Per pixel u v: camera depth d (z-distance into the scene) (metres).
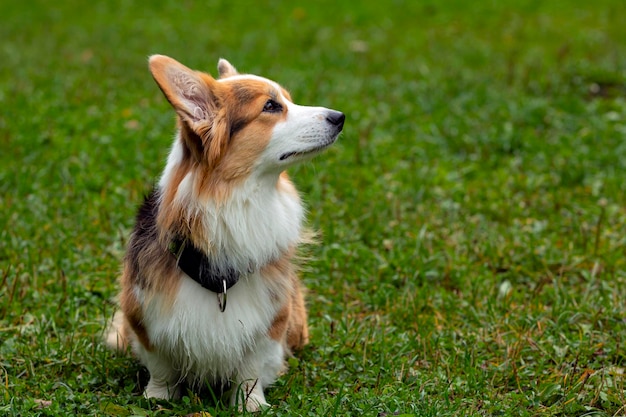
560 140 10.75
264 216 5.39
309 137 5.41
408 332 6.71
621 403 5.52
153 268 5.36
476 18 19.00
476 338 6.54
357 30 18.19
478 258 8.01
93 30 18.25
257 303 5.48
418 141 10.84
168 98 4.98
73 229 8.23
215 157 5.16
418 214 8.80
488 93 12.65
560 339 6.51
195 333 5.36
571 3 19.88
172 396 5.82
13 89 12.80
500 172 9.79
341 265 7.78
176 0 20.89
